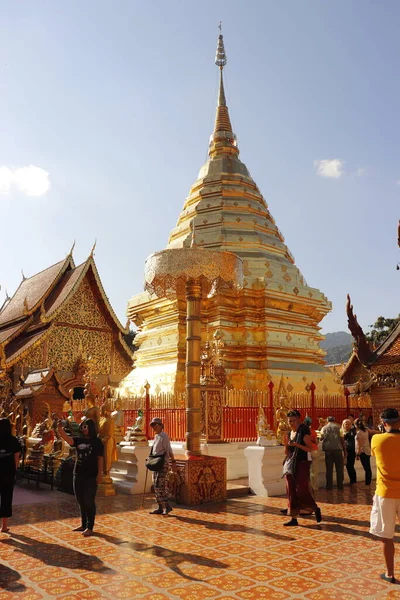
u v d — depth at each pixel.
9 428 8.80
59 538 8.09
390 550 6.07
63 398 21.66
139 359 20.50
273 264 20.11
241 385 17.83
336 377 20.27
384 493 6.11
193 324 11.53
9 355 31.00
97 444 8.71
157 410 14.80
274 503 10.92
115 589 5.83
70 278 34.12
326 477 13.41
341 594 5.66
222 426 13.88
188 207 23.66
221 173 23.59
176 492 10.98
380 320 50.69
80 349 32.56
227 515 9.73
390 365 19.88
